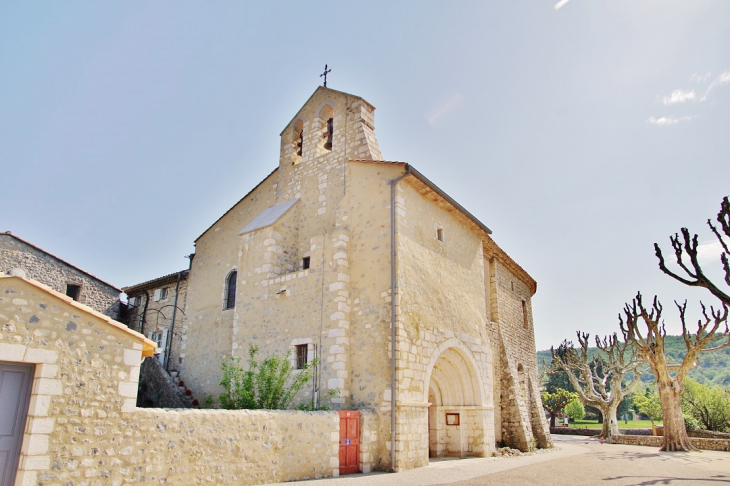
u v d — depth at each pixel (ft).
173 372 60.23
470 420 51.16
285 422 32.71
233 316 55.57
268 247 50.60
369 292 43.60
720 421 109.60
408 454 39.32
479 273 58.85
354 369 42.19
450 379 51.75
